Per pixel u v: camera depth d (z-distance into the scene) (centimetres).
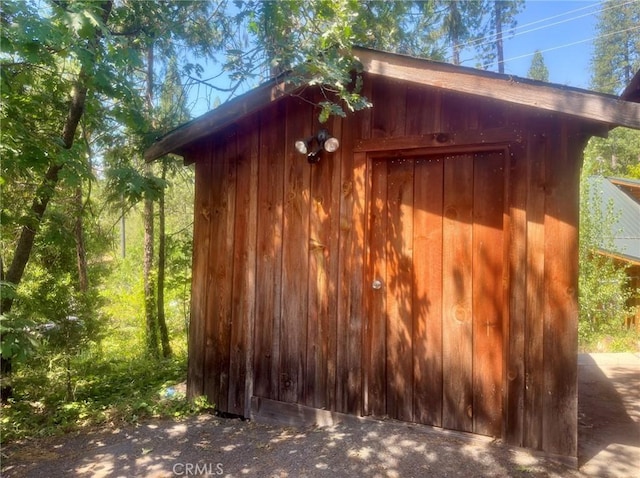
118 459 285
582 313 858
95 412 373
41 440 322
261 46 416
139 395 423
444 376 302
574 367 257
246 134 372
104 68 336
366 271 322
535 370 266
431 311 308
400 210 321
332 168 335
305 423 334
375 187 328
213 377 378
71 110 437
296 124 351
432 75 275
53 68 388
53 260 655
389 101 317
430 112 303
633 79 344
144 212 811
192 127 365
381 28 764
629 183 1312
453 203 304
